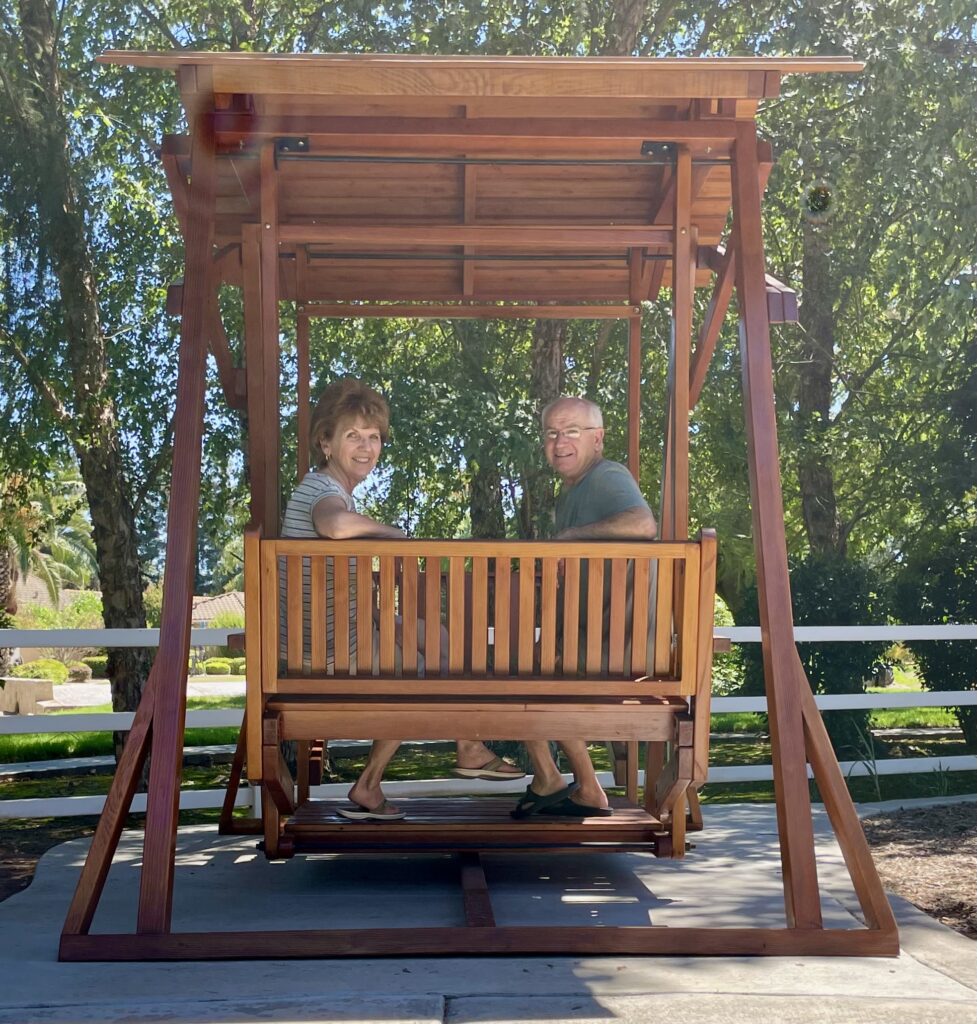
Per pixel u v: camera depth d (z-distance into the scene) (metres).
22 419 10.41
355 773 11.45
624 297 6.60
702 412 14.26
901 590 12.32
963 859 5.73
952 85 11.43
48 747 14.02
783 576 4.16
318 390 11.82
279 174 5.39
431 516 13.27
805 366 15.88
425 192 5.63
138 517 12.09
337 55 4.16
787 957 3.75
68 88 11.69
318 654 4.35
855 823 3.99
